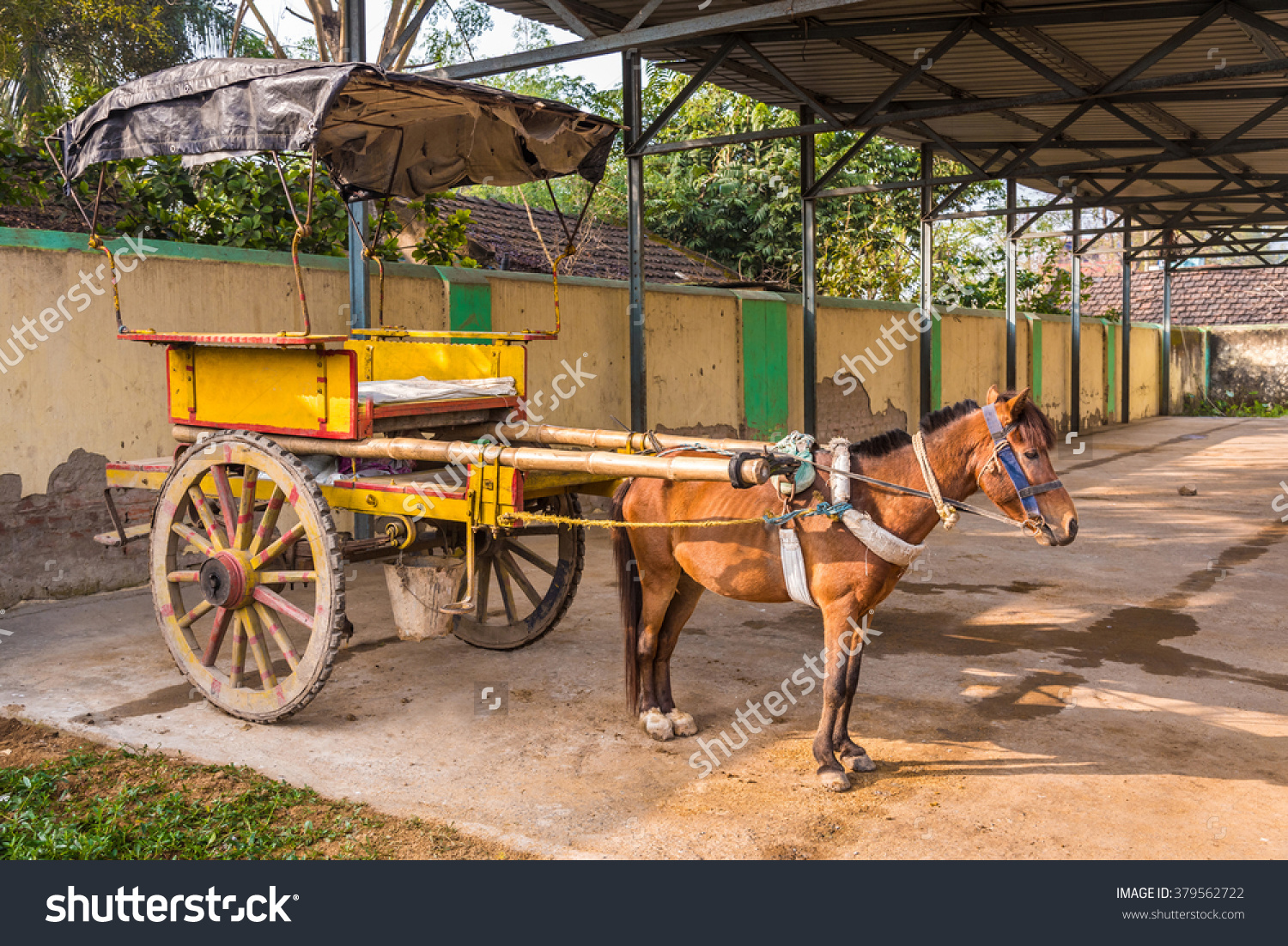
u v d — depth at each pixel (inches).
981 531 427.5
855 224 896.3
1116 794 171.9
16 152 361.7
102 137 198.8
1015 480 163.8
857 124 394.6
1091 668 241.8
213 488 209.3
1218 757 188.2
